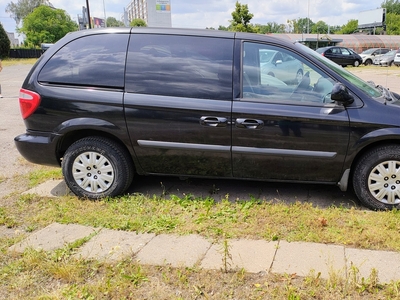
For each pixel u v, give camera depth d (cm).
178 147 394
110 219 371
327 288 256
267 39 393
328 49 2722
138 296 258
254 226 349
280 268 285
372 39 4578
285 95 380
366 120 363
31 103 406
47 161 423
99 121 397
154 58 396
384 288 258
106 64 402
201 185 459
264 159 386
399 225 343
